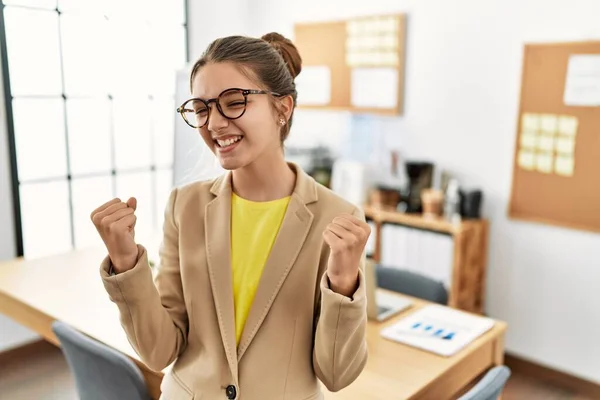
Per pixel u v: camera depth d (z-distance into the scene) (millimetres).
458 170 3383
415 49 3475
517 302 3230
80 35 3371
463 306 3207
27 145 3211
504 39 3100
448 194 3295
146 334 936
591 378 3014
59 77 3301
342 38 3787
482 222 3227
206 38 4098
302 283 952
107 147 3592
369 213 3514
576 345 3045
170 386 1004
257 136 893
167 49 3871
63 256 2818
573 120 2893
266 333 944
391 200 3586
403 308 2148
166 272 1044
